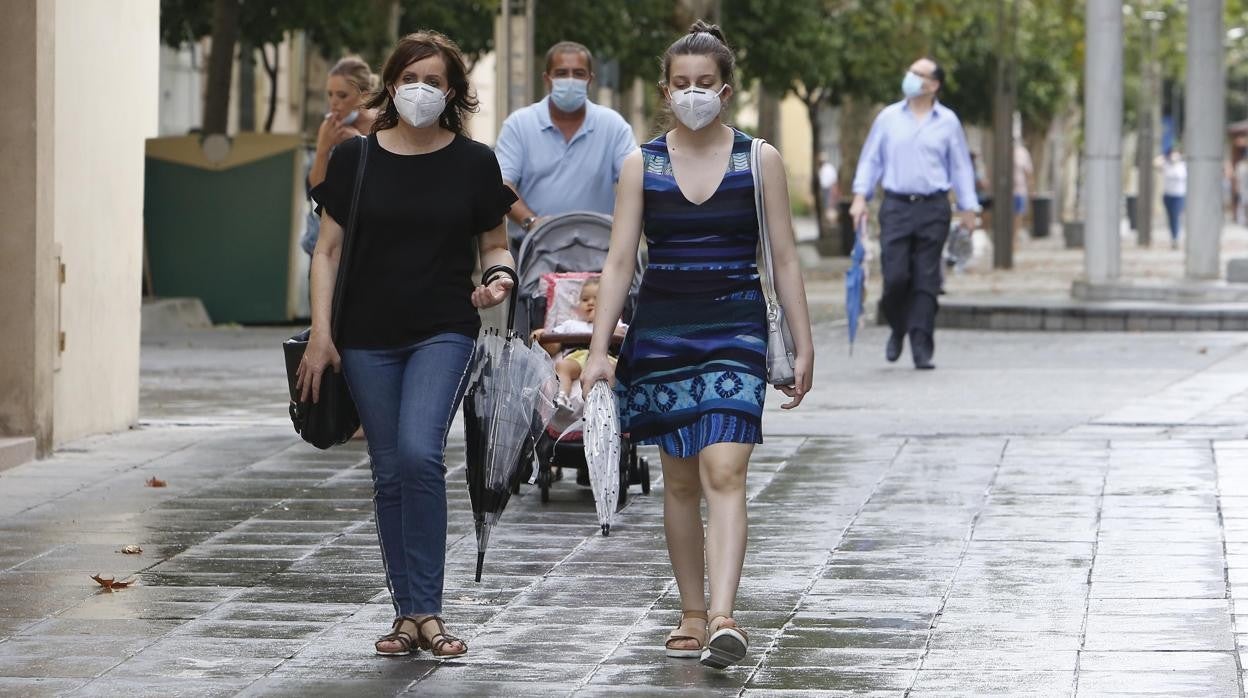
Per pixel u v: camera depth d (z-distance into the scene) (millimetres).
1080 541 20594
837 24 94750
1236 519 21609
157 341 48125
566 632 16969
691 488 16141
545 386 16609
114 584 18719
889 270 38625
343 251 16172
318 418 16469
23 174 26844
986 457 26453
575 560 20078
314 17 64625
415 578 16141
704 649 15422
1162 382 35688
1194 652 15867
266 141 56719
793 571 19344
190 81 98688
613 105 69688
